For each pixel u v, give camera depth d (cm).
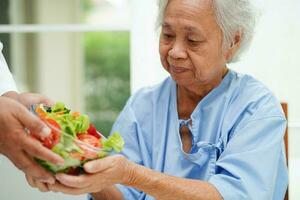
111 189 114
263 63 189
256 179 101
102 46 329
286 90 189
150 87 125
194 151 112
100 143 79
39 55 298
